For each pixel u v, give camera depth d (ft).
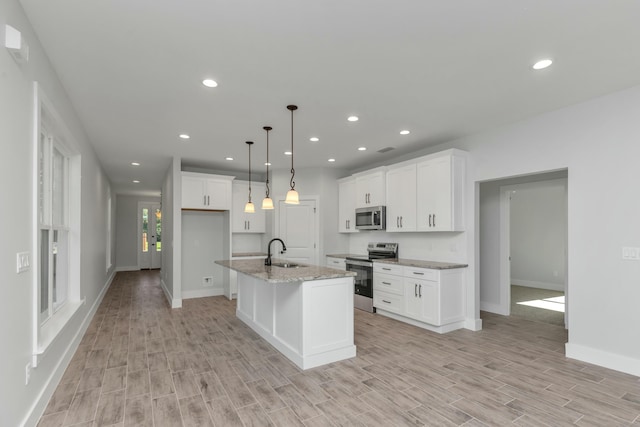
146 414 7.59
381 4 6.08
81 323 12.62
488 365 10.34
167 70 8.58
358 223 19.31
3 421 5.49
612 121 10.17
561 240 23.11
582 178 10.83
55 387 8.74
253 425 7.16
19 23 6.10
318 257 21.15
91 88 9.59
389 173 17.38
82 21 6.60
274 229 21.71
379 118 12.25
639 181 9.62
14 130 6.01
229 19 6.52
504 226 16.72
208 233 21.63
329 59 8.09
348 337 11.00
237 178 22.82
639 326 9.56
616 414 7.54
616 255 10.03
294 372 9.86
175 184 18.28
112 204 29.86
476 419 7.36
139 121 12.37
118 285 25.64
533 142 12.19
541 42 7.40
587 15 6.44
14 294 5.99
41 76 7.49
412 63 8.31
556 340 12.73
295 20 6.56
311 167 21.48
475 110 11.51
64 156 11.62
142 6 6.12
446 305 13.78
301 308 10.21
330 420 7.34
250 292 14.56
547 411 7.67
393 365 10.36
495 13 6.37
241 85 9.46
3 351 5.51
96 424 7.20
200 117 11.99
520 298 20.61
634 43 7.41
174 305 18.02
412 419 7.36
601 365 10.23
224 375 9.65
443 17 6.49
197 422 7.28
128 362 10.59
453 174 14.11
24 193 6.50
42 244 9.18
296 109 11.29
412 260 16.63
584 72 8.82
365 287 17.49
